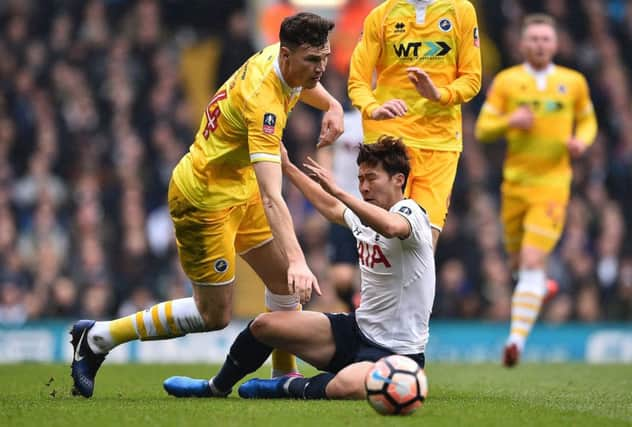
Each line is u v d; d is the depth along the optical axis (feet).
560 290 190.39
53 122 208.54
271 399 82.99
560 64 231.50
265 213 78.43
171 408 76.02
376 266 81.10
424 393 71.10
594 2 247.70
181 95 219.41
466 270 187.62
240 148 82.53
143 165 203.51
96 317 175.73
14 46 217.56
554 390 98.27
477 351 168.14
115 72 215.92
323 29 78.28
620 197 215.92
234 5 237.66
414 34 95.35
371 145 81.46
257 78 79.61
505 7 242.17
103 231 190.19
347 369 79.97
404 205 80.12
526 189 138.41
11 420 70.49
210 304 86.84
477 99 224.94
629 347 172.35
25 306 175.73
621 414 78.84
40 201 193.98
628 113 231.71
